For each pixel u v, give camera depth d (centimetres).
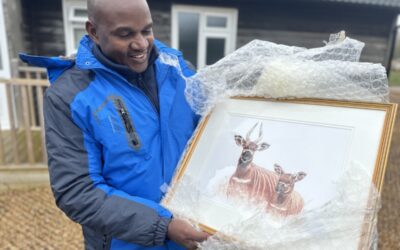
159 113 110
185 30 623
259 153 100
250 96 110
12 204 348
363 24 671
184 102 116
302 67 97
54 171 97
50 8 568
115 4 92
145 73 111
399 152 581
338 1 615
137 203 96
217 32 633
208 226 95
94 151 100
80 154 97
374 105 87
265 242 83
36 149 432
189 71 125
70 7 565
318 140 92
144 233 94
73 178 95
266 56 104
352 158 84
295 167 93
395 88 1639
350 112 90
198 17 620
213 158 108
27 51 565
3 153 373
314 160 91
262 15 638
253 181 98
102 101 100
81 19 568
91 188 96
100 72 102
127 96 104
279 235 83
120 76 103
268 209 92
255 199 95
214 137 111
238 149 105
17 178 376
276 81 99
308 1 613
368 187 78
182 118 114
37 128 488
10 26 505
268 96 105
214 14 624
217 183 104
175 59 119
